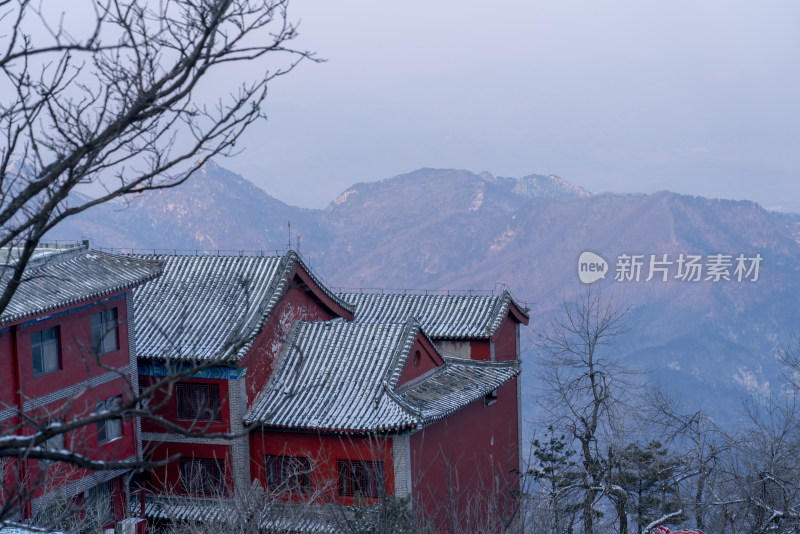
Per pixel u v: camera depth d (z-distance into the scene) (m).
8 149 7.34
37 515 26.77
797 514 24.42
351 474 30.64
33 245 7.68
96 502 31.20
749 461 27.09
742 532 27.09
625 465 30.94
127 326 32.84
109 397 31.98
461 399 33.44
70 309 29.50
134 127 7.64
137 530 32.84
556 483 32.91
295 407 31.83
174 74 7.56
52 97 7.40
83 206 7.58
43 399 28.78
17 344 27.86
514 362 38.41
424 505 28.23
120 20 7.33
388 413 30.20
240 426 32.12
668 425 29.95
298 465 31.34
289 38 7.86
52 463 28.38
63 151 7.53
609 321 37.16
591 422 32.44
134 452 32.88
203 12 7.52
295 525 21.88
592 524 28.09
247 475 32.25
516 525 20.23
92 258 32.53
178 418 33.16
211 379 32.50
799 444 27.16
